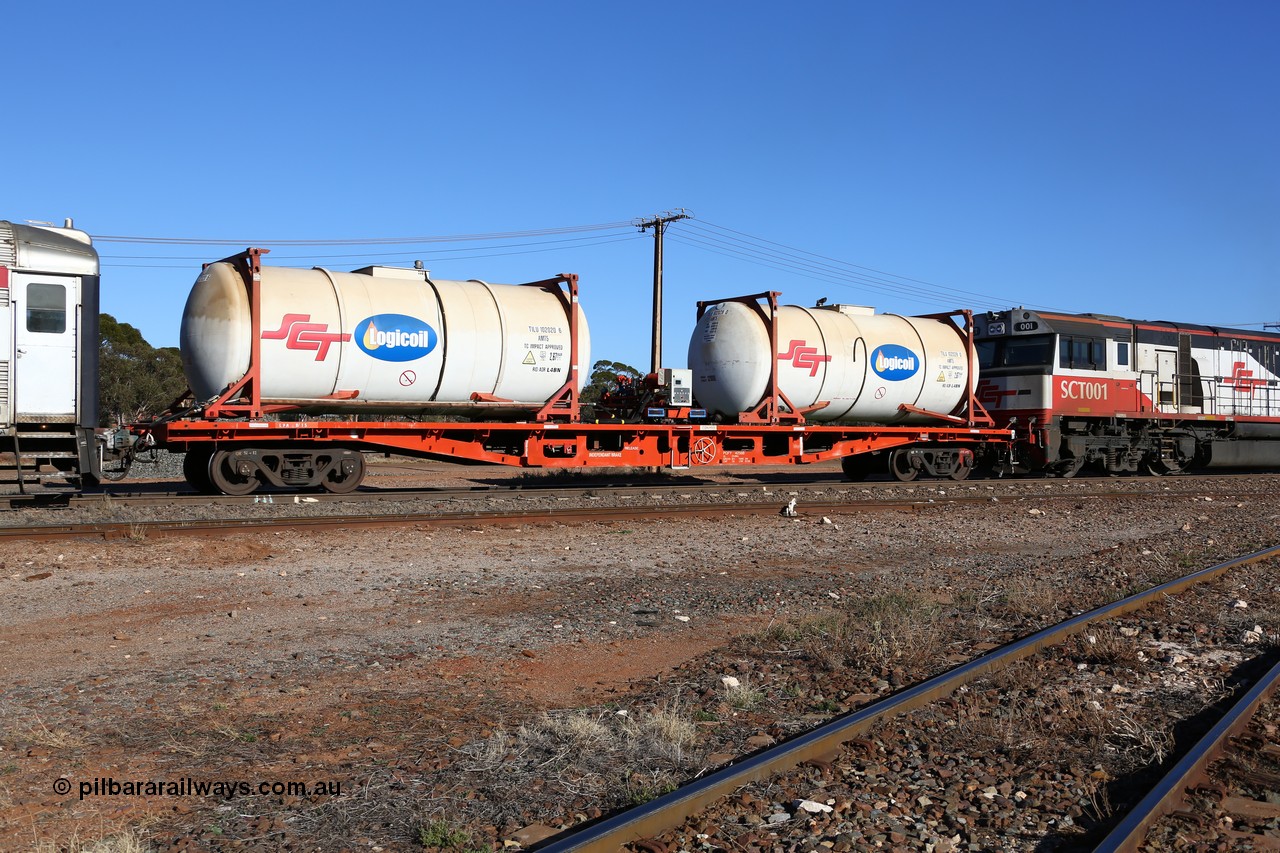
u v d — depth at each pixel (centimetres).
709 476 2842
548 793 488
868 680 699
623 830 417
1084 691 679
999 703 650
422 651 775
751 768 490
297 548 1255
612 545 1374
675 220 4166
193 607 916
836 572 1195
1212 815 468
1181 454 2923
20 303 1480
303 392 1778
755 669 731
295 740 565
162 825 448
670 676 718
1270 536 1543
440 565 1177
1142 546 1418
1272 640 848
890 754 547
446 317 1878
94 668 708
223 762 527
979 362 2780
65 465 1541
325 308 1770
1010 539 1525
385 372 1823
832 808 470
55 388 1502
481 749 548
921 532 1573
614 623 893
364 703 637
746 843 431
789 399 2302
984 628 881
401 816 460
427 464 3272
